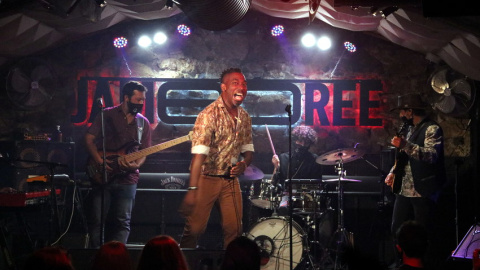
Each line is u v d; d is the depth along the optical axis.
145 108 7.56
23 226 6.34
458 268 6.22
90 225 5.88
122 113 6.07
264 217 6.18
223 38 7.68
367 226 7.12
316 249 6.56
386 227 7.08
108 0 6.24
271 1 6.68
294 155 6.94
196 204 4.38
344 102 7.52
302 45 7.64
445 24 5.60
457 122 7.32
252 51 7.66
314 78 7.62
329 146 7.56
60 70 7.61
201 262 3.98
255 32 7.66
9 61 7.15
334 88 7.53
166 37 7.39
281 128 7.58
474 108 7.14
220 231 7.09
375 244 7.10
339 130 7.57
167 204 7.09
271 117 7.51
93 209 5.87
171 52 7.67
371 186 7.06
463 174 7.23
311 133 6.94
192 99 7.55
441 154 5.41
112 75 7.65
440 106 7.14
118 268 2.48
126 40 7.41
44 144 6.89
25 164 6.76
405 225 2.98
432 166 5.39
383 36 7.42
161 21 7.66
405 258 2.99
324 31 7.63
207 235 7.10
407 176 5.52
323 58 7.62
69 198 7.01
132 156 5.82
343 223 6.58
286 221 5.82
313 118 7.54
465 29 5.48
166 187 7.08
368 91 7.52
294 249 5.81
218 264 3.98
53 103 7.58
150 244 2.35
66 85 7.60
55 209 5.30
